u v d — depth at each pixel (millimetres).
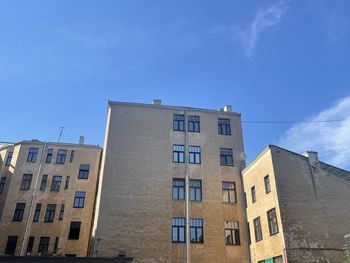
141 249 26172
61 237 35000
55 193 37438
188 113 33250
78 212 36656
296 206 23188
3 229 34594
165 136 31453
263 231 25141
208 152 31484
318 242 22141
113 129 30859
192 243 27094
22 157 38812
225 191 30109
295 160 25031
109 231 26422
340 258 21875
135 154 30000
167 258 26188
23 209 36125
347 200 24188
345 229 23016
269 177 24938
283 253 21859
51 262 22016
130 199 27938
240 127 33531
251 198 28000
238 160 31672
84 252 34531
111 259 22859
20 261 21688
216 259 26766
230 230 28359
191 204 28703
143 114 32188
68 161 39469
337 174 25156
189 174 30062
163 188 28891
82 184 38281
